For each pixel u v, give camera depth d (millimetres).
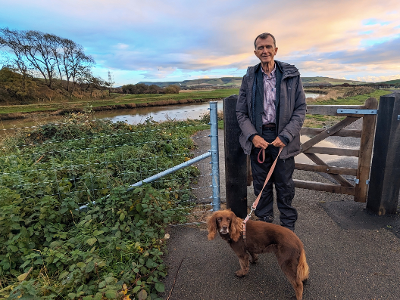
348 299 2186
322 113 3777
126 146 5586
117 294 1994
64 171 3859
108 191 3518
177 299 2281
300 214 3613
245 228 2375
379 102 3178
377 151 3287
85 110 8336
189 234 3271
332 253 2768
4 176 3264
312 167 4184
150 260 2523
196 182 5086
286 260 2148
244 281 2463
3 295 1790
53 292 2035
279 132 2795
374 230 3127
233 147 3293
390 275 2416
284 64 2740
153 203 3234
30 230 2637
